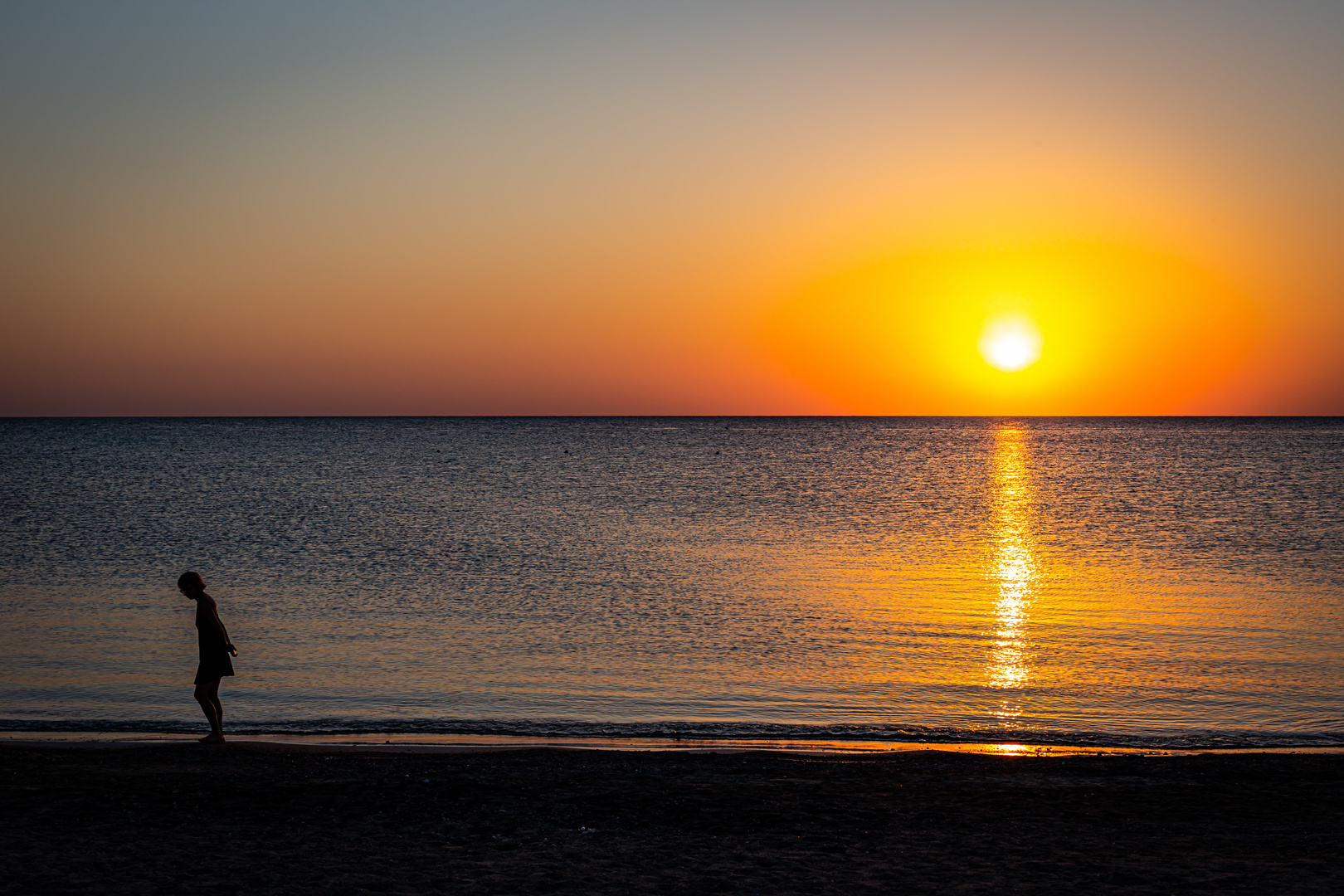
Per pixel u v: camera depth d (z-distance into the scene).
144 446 141.75
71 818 9.37
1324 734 14.06
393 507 53.22
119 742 13.16
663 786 10.91
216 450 127.06
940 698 16.03
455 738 13.70
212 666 12.89
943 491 66.56
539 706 15.43
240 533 40.59
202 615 12.95
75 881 7.62
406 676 17.19
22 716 14.59
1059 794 10.77
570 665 18.05
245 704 15.37
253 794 10.25
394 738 13.65
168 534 39.88
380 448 136.62
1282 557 34.28
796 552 35.56
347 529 42.12
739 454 123.56
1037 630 21.45
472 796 10.39
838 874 8.12
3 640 19.75
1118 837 9.25
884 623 22.23
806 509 53.56
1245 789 10.98
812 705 15.58
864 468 94.81
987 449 137.88
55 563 31.34
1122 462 102.25
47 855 8.30
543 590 26.70
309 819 9.49
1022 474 85.12
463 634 20.75
